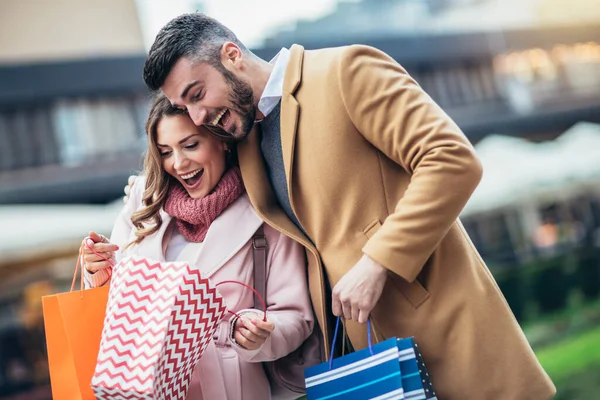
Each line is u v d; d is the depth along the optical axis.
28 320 7.59
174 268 1.70
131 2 10.17
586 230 10.57
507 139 11.09
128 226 2.14
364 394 1.73
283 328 1.92
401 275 1.74
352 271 1.77
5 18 9.56
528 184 9.78
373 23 12.27
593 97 12.60
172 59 1.85
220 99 1.88
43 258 7.31
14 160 8.94
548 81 12.47
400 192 1.86
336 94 1.85
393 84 1.82
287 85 1.91
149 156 2.04
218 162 2.03
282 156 1.96
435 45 11.66
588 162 10.26
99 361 1.68
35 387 7.71
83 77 9.25
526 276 10.16
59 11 9.88
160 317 1.66
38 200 8.87
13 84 8.96
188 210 2.00
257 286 2.00
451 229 1.88
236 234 2.01
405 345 1.74
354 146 1.85
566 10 13.38
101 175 9.13
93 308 1.85
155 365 1.63
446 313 1.83
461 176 1.73
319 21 11.94
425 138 1.75
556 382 7.59
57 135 9.16
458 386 1.83
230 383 1.95
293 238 1.94
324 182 1.86
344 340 1.99
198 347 1.75
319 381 1.79
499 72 12.21
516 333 1.85
